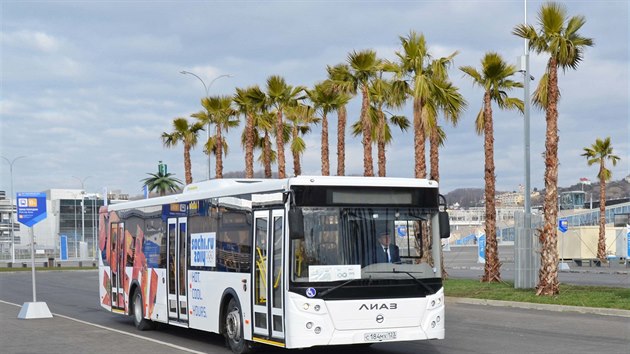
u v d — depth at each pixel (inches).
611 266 1984.5
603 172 2271.2
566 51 912.3
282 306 486.9
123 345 611.5
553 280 937.5
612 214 3708.2
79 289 1509.6
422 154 1181.1
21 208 858.8
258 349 593.0
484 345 580.4
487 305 928.9
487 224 1201.4
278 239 499.8
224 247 581.0
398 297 488.4
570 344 573.9
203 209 621.6
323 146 1482.5
